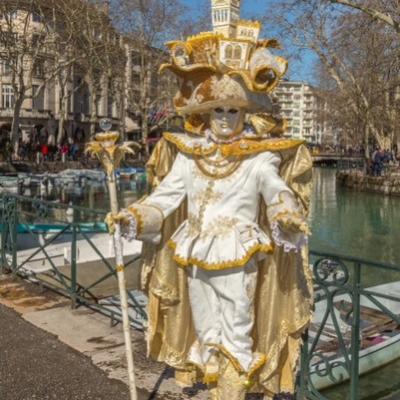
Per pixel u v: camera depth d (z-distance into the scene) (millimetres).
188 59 3217
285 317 3260
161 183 3369
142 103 44156
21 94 32469
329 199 30953
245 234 3086
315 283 3672
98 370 4191
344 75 34750
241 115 3164
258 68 2994
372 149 42094
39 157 38188
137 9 41062
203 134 3322
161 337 3602
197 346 3465
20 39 32094
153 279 3461
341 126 53969
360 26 22953
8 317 5398
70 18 31906
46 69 35969
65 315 5477
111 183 3244
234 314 3094
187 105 3242
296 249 2891
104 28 36406
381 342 5812
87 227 8055
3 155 35000
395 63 26078
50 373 4145
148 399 3742
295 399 3727
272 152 3111
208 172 3170
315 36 27469
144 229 3209
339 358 4820
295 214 2816
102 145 3246
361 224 22156
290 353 3273
